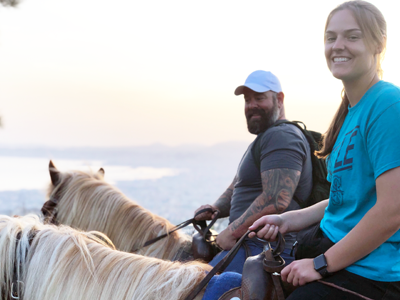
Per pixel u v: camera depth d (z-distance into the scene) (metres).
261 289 1.49
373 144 1.36
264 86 2.82
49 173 2.99
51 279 1.52
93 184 2.80
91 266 1.56
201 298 1.54
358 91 1.49
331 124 1.69
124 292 1.50
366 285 1.36
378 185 1.33
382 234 1.29
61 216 2.75
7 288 1.54
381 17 1.44
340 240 1.38
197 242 2.64
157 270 1.56
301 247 1.59
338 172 1.49
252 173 2.67
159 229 2.68
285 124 2.65
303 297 1.39
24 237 1.60
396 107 1.34
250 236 1.73
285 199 2.44
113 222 2.67
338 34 1.45
